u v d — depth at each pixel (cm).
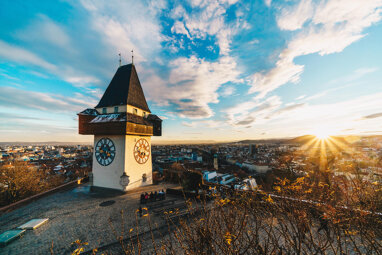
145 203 1293
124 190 1669
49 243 819
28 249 779
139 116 2069
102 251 742
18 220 1073
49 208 1257
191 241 323
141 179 1939
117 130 1686
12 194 2005
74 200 1437
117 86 2088
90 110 2014
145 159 2039
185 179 1527
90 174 1847
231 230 296
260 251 274
